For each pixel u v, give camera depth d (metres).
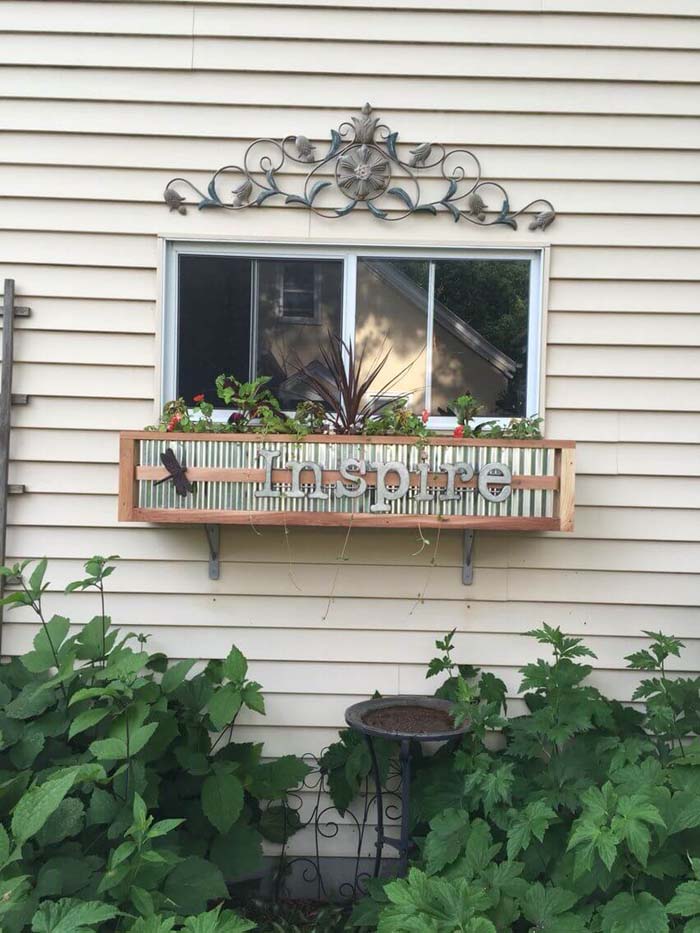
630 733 3.08
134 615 3.23
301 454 2.94
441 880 2.23
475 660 3.24
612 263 3.20
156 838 2.67
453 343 3.26
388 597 3.24
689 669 3.22
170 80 3.17
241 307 3.26
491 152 3.19
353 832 3.22
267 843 3.21
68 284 3.20
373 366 3.26
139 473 2.93
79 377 3.20
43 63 3.16
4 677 3.09
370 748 2.92
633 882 2.26
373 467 2.90
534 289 3.24
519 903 2.30
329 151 3.19
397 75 3.17
